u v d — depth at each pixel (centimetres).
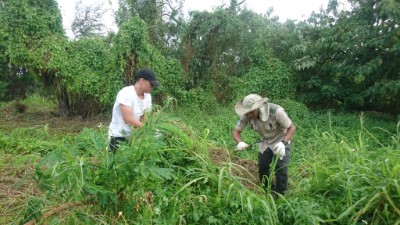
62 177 229
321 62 1211
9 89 1778
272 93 1216
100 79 1145
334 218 281
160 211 260
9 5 1121
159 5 1394
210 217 266
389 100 1144
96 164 258
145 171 237
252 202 283
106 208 252
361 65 1043
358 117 1041
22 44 1136
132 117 365
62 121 1141
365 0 1045
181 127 391
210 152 466
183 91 1196
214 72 1303
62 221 257
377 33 997
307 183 327
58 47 1145
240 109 391
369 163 304
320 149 431
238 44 1320
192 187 307
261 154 414
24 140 688
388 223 259
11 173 479
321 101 1232
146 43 1127
